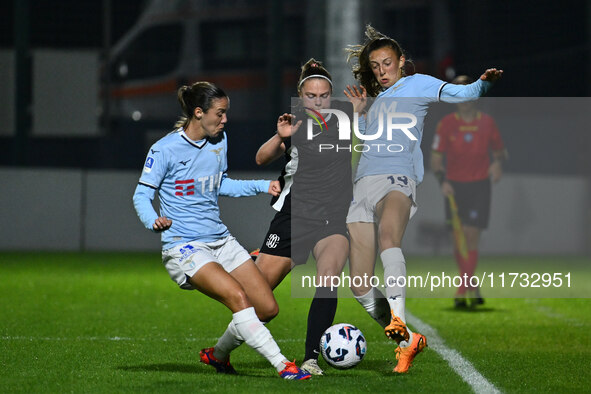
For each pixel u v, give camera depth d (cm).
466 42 8200
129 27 8306
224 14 8350
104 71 7219
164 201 1848
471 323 2964
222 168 1862
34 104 7075
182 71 8244
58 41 8212
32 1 8169
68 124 7112
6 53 7119
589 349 2361
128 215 6894
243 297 1794
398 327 1831
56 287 4094
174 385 1758
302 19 8394
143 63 8200
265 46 8344
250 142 7750
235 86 8369
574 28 8019
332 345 1914
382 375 1911
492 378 1892
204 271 1794
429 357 2198
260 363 2086
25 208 6788
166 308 3334
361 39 7712
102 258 6075
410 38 8206
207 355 1923
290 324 2903
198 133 1822
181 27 8338
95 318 3006
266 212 6819
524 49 8125
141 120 8075
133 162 8038
